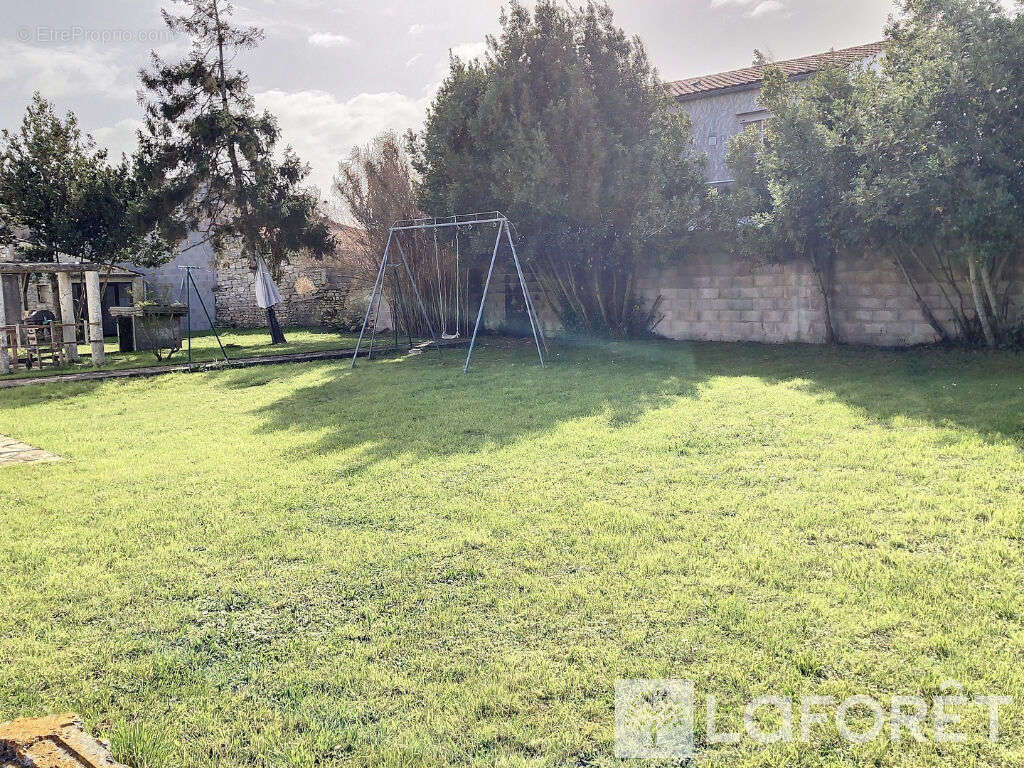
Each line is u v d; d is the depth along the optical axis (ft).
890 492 16.72
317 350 59.06
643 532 14.89
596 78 50.80
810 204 38.83
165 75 65.26
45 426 31.32
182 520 16.85
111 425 30.94
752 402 28.66
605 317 56.44
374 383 39.47
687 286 53.31
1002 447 19.77
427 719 8.87
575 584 12.48
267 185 67.72
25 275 69.05
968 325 40.11
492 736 8.54
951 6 34.24
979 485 16.84
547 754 8.22
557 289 58.49
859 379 33.68
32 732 6.88
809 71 56.44
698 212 49.34
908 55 38.55
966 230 33.65
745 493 17.21
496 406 30.48
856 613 11.07
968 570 12.40
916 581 12.05
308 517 16.72
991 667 9.48
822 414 25.68
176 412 33.68
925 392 29.04
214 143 66.54
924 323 42.29
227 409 33.68
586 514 16.11
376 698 9.41
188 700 9.47
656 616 11.25
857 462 19.30
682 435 23.34
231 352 61.98
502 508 16.74
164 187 66.44
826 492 16.98
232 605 12.26
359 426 27.53
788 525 14.97
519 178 48.47
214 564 14.05
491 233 52.39
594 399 31.07
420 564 13.65
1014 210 32.17
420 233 62.08
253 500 18.25
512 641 10.69
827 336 46.21
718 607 11.41
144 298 74.02
